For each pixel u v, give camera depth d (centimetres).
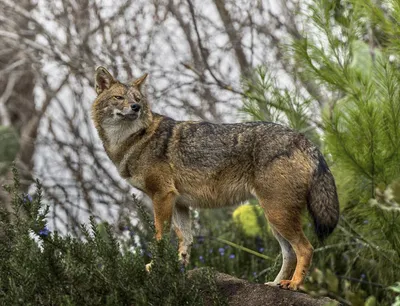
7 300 909
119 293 924
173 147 1153
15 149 2020
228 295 1037
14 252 966
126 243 1375
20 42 2380
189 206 1181
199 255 1459
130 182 1195
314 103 1398
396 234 1148
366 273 1391
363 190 1167
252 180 1096
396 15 1140
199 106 2091
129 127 1173
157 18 2161
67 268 926
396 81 1141
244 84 1422
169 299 904
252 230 1496
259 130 1101
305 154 1065
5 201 1784
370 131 1099
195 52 2122
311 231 1362
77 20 2255
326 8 1187
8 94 2644
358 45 1227
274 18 2064
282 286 1034
